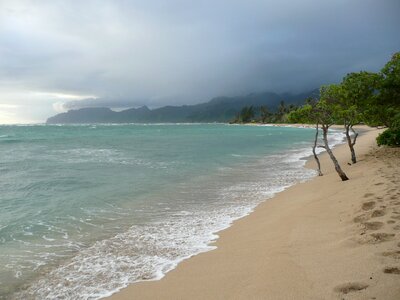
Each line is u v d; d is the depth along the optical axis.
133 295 6.29
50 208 13.17
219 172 21.70
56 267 7.78
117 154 34.06
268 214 11.41
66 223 11.24
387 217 7.96
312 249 7.18
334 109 18.67
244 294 5.66
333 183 15.02
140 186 17.38
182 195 15.25
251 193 15.37
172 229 10.38
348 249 6.75
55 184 18.00
